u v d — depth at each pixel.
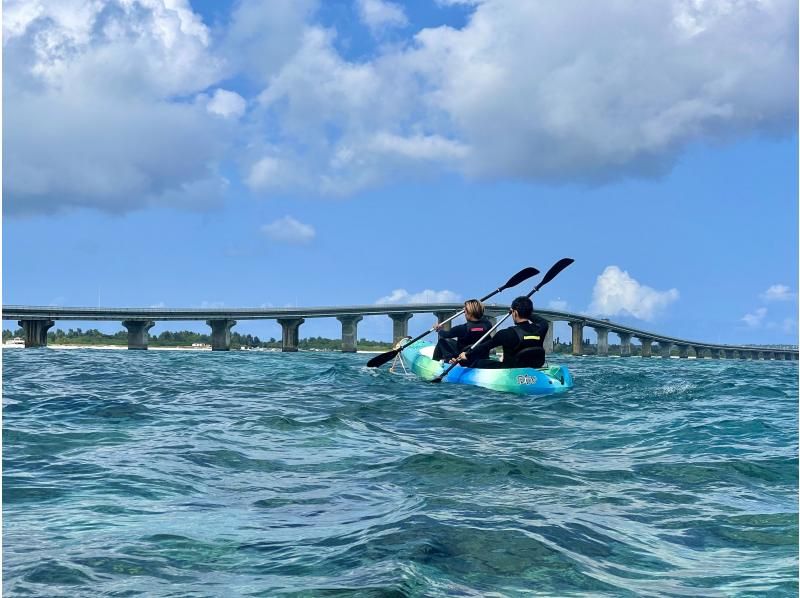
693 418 11.16
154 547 4.19
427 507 5.14
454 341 17.17
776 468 7.05
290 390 14.88
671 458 7.52
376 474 6.45
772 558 4.19
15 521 4.78
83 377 17.66
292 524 4.73
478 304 16.33
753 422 10.70
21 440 8.02
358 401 12.78
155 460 6.98
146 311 74.75
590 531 4.62
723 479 6.49
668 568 3.95
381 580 3.54
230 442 8.14
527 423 10.35
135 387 15.01
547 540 4.30
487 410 11.72
